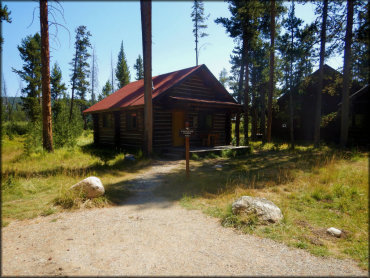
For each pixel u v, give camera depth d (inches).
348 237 143.7
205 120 630.5
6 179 239.6
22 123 398.9
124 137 617.3
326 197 220.2
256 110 1034.1
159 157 486.9
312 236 143.6
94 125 760.3
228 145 645.9
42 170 322.0
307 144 735.7
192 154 467.8
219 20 749.3
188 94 585.0
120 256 116.1
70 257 114.7
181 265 108.3
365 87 612.7
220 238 138.3
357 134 661.9
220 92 652.7
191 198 218.2
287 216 169.3
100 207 193.2
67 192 203.8
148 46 449.4
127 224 158.6
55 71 1454.2
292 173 320.8
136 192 239.5
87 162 399.2
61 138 561.3
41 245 127.5
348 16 514.0
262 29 794.8
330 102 810.8
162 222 162.6
